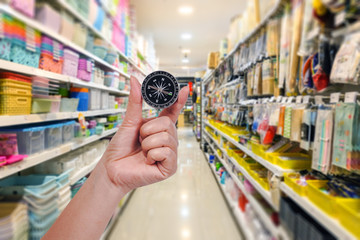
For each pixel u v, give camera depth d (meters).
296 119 1.12
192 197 2.28
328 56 0.77
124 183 0.44
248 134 1.97
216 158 3.44
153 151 0.43
